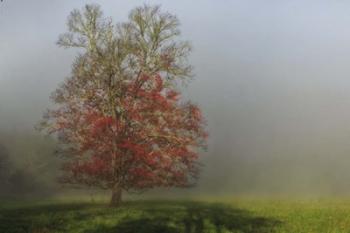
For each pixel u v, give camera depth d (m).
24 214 34.47
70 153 43.47
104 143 42.50
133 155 41.97
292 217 37.38
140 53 43.44
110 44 43.16
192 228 30.47
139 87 43.38
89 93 43.19
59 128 43.09
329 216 38.44
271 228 32.38
